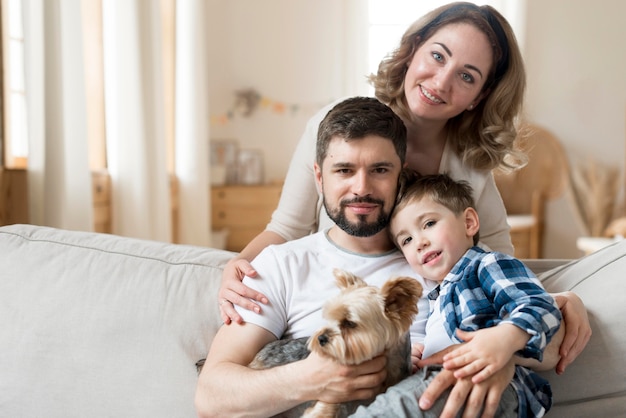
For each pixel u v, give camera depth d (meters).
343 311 0.98
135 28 3.14
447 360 1.02
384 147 1.22
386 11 5.32
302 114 5.31
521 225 4.84
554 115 5.24
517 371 1.11
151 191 3.35
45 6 2.35
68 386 1.33
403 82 1.56
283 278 1.26
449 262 1.25
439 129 1.58
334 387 1.01
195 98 4.35
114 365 1.32
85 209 2.60
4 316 1.40
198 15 4.36
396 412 0.97
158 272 1.39
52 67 2.38
